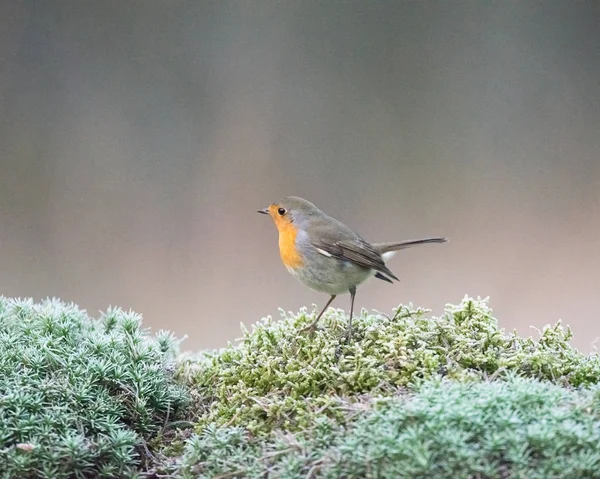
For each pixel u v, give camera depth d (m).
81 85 13.95
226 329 11.24
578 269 12.16
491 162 13.99
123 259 12.45
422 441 3.59
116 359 5.04
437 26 14.47
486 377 4.54
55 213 13.12
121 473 4.36
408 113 14.26
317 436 3.98
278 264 12.52
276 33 14.20
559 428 3.59
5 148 13.59
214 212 13.34
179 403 5.13
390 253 7.62
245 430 4.43
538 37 14.40
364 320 5.72
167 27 14.09
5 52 13.84
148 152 13.87
